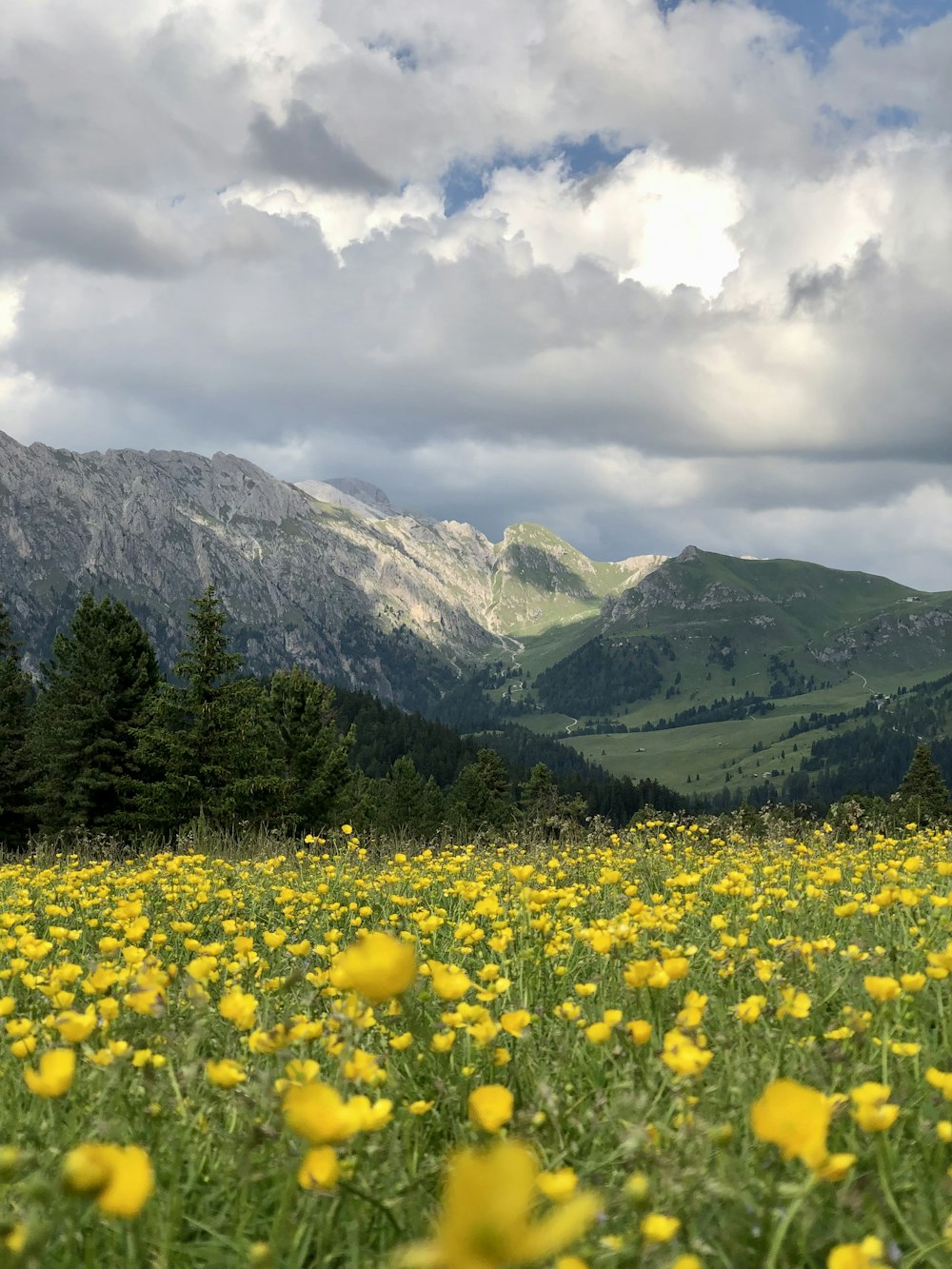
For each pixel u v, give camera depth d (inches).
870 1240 80.5
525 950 197.3
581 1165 106.9
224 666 1733.5
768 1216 90.6
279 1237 83.7
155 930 275.3
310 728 1926.7
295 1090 82.3
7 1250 66.5
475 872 386.9
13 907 319.0
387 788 3836.1
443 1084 126.0
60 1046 135.6
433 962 164.2
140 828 1727.4
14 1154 81.2
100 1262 92.7
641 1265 79.4
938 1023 153.4
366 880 372.8
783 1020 145.8
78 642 1973.4
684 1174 89.4
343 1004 130.0
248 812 1700.3
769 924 247.3
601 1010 170.7
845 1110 109.3
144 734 1742.1
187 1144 110.9
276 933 227.1
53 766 1875.0
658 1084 123.7
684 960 145.4
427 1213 96.7
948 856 376.5
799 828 557.3
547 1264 75.9
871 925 232.5
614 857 423.8
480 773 3698.3
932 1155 109.4
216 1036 156.7
